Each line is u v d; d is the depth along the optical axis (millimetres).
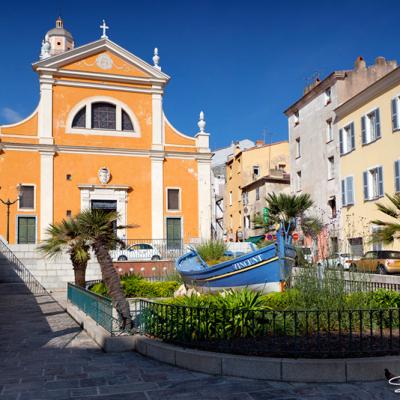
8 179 31375
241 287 14172
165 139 35156
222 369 7016
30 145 31938
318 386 6457
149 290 16734
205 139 35750
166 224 34312
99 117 34156
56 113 33000
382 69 36094
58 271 25859
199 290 14898
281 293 10641
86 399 6125
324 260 10727
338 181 34750
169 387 6516
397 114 28047
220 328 7902
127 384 6695
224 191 57906
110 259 9664
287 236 14984
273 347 7293
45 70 32844
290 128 43125
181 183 34969
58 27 52719
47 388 6605
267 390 6305
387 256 22578
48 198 31875
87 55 33844
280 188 46031
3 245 25266
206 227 34875
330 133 36656
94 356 8484
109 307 9453
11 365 7996
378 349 7109
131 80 34594
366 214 31031
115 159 33750
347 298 9117
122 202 33375
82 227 10344
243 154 50688
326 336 8031
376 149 30172
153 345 8133
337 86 35281
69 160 32812
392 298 9695
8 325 12703
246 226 49719
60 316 14383
